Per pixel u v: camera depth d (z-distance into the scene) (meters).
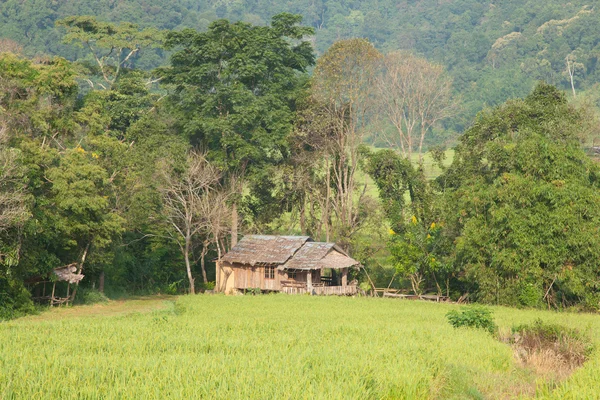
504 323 32.00
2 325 27.55
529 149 46.47
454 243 51.34
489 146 49.44
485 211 48.38
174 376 16.42
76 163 45.03
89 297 47.81
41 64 56.66
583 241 43.25
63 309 43.00
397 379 17.06
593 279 43.69
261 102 62.09
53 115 51.66
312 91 63.44
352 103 62.44
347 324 30.00
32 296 44.09
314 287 53.62
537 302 45.03
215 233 56.81
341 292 55.06
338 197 64.38
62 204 42.56
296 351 20.52
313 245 55.75
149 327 26.62
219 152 61.81
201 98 63.72
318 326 28.39
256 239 58.19
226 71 63.31
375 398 15.99
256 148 61.38
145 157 57.94
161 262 64.31
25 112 48.31
